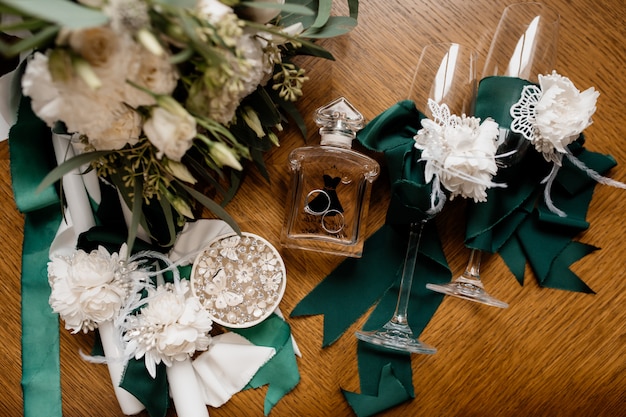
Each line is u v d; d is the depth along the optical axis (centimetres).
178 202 42
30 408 51
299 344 52
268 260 51
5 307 52
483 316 52
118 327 48
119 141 38
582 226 51
